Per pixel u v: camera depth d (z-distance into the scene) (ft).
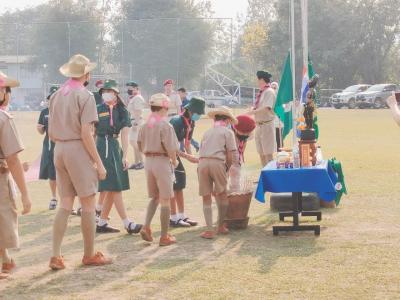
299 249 26.00
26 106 172.04
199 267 23.52
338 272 22.35
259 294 20.03
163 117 27.12
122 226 32.01
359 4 231.71
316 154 30.32
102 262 24.22
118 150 30.30
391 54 243.81
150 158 27.32
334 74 235.40
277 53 228.02
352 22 227.61
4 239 21.98
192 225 31.83
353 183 43.68
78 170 23.26
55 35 157.17
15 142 21.45
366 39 231.50
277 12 232.32
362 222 31.14
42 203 39.81
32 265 24.53
